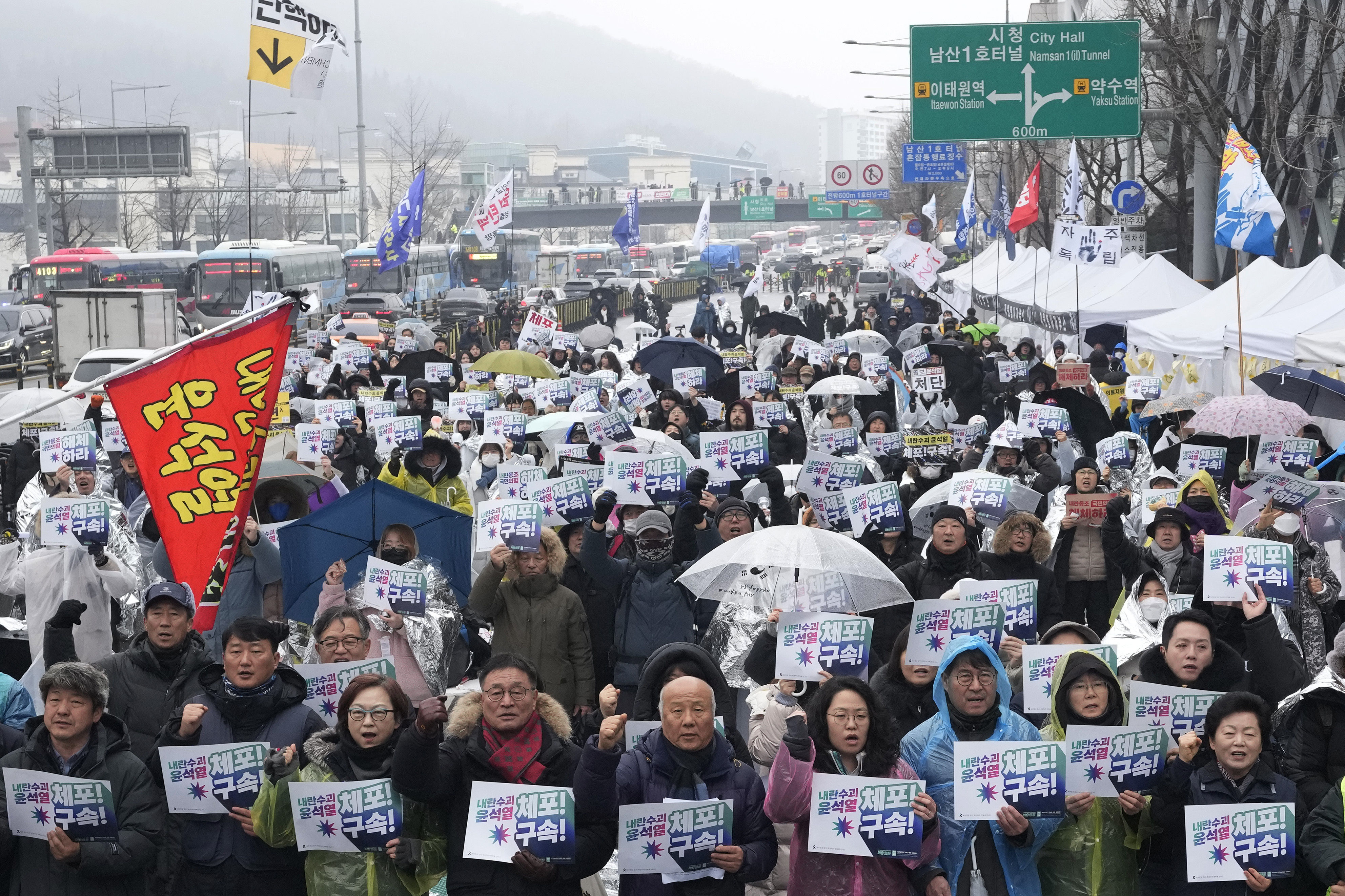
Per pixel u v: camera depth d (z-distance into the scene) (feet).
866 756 17.75
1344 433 50.26
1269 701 21.99
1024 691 20.70
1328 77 84.94
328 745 18.40
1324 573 28.86
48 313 138.62
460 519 28.96
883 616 28.12
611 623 28.96
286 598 27.99
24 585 30.12
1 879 18.16
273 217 304.50
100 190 238.07
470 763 17.57
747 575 26.91
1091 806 18.08
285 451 48.91
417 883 17.99
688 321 222.69
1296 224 100.27
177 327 119.65
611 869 23.41
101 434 50.11
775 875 22.30
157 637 21.52
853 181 268.21
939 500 35.29
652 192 436.76
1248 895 17.81
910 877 17.63
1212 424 41.01
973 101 79.77
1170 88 85.35
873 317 139.85
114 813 17.47
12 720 21.89
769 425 50.52
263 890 18.63
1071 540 32.81
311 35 78.23
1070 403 51.16
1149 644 25.25
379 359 80.48
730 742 21.13
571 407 55.72
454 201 359.46
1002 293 107.14
